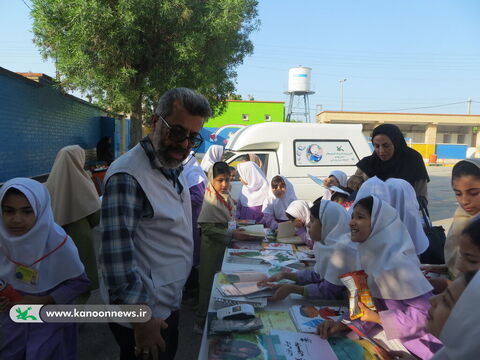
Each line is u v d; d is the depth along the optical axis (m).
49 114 10.12
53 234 2.06
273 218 4.39
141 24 8.53
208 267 3.28
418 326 1.60
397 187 2.68
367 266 1.78
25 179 2.03
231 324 1.72
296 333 1.69
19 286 2.03
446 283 2.12
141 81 9.17
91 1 7.74
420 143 32.19
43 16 8.11
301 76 29.47
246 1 10.80
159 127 1.58
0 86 7.20
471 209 2.12
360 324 1.72
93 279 3.29
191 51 8.90
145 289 1.53
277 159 6.72
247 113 25.41
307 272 2.28
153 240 1.64
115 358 2.99
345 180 4.62
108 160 10.58
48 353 2.01
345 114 32.44
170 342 1.79
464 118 32.25
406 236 1.79
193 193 3.95
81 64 8.20
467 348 0.89
